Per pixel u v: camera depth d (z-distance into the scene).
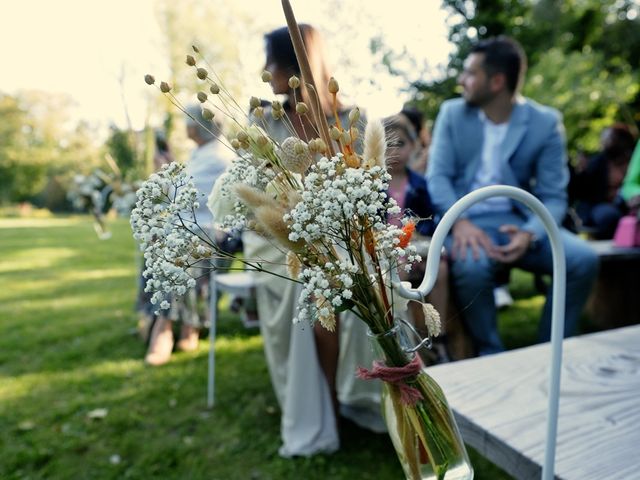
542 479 0.75
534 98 10.96
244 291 2.21
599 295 3.35
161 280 0.56
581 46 11.90
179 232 0.56
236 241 2.61
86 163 28.92
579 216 4.14
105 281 5.78
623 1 11.38
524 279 4.90
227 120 0.70
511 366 1.12
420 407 0.65
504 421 0.90
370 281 0.59
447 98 9.34
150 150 3.53
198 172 2.28
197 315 3.29
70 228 13.99
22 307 4.60
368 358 1.92
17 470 1.97
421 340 0.64
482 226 2.52
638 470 0.74
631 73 11.36
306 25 1.25
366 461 1.89
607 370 1.08
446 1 10.03
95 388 2.71
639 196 2.94
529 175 2.56
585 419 0.89
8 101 31.34
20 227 14.88
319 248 0.58
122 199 3.43
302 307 0.55
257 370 2.87
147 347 3.33
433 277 0.59
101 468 1.96
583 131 11.14
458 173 2.64
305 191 0.53
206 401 2.49
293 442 1.94
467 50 9.59
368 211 0.51
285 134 1.45
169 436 2.18
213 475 1.87
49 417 2.38
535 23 11.04
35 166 31.23
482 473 1.83
